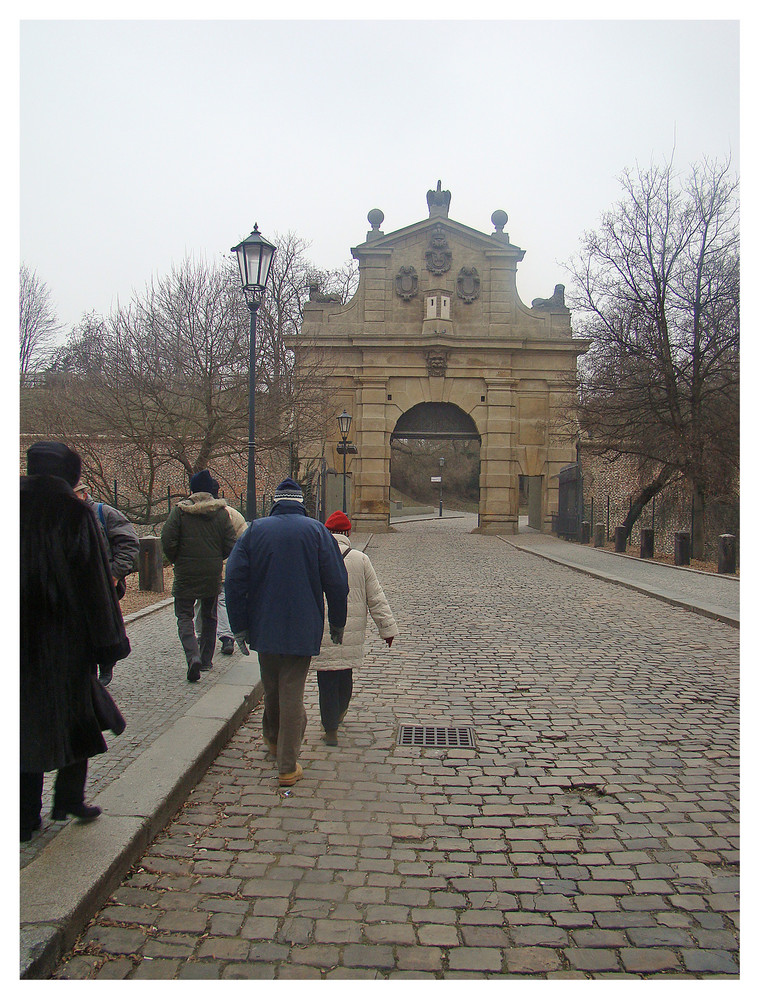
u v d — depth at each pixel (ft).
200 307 66.13
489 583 46.60
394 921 10.25
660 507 80.18
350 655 16.87
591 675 23.53
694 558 65.77
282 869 11.57
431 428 102.12
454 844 12.44
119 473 69.72
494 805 13.98
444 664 24.98
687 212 64.59
